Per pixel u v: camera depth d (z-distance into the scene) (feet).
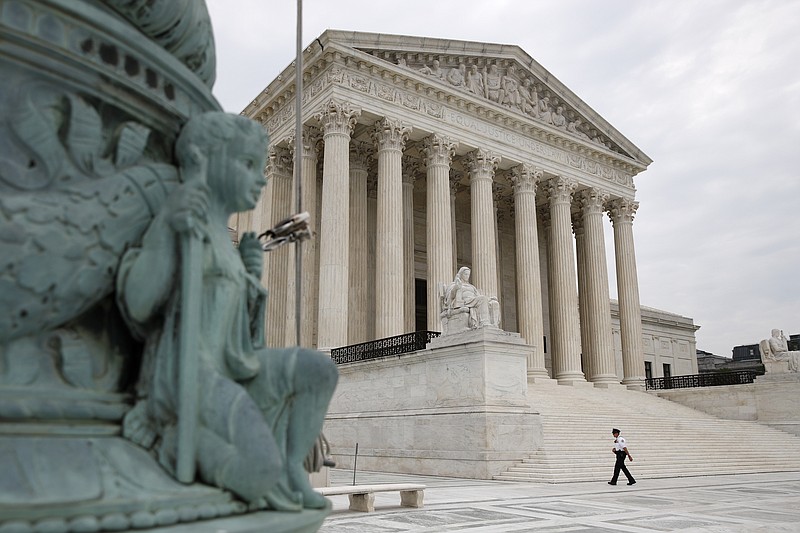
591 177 164.04
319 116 123.75
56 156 10.30
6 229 9.31
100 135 11.06
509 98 149.69
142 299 10.66
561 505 46.44
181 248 10.83
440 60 140.77
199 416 10.33
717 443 96.63
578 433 85.30
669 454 85.40
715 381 143.84
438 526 35.70
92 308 11.16
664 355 230.07
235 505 10.22
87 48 10.61
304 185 128.67
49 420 9.78
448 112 138.00
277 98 135.85
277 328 124.77
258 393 11.76
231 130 12.00
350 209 139.33
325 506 11.78
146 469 9.89
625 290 165.58
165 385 10.44
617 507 45.73
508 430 70.90
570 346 146.00
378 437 84.17
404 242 147.02
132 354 11.73
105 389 11.05
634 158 176.45
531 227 147.23
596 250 160.97
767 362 124.26
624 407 116.16
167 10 12.01
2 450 8.77
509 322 175.42
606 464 74.18
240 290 11.97
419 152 146.51
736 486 64.59
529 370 136.15
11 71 10.08
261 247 13.88
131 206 10.92
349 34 124.16
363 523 37.01
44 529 7.97
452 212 158.10
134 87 11.34
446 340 78.13
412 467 77.77
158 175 11.51
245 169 12.10
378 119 129.29
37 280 9.65
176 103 12.28
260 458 10.04
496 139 145.18
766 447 99.81
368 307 146.61
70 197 10.16
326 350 110.01
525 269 144.46
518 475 67.56
